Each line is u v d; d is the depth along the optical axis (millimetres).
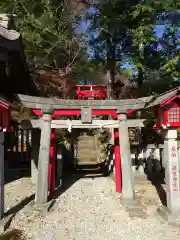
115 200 9086
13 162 13508
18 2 14688
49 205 8180
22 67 8820
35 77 16438
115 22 14133
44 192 8258
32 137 11008
